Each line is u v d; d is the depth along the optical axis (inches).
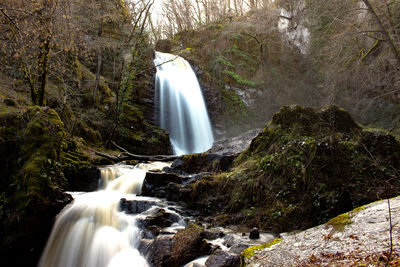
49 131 265.7
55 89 484.1
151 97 731.4
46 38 368.5
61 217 242.2
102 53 666.8
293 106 292.4
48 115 280.2
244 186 263.0
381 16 490.3
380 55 508.7
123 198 272.2
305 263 111.0
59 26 414.0
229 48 991.0
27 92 444.5
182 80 844.6
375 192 207.5
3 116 267.3
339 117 265.3
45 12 373.4
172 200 284.8
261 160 269.7
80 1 566.9
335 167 227.1
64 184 309.9
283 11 1020.5
